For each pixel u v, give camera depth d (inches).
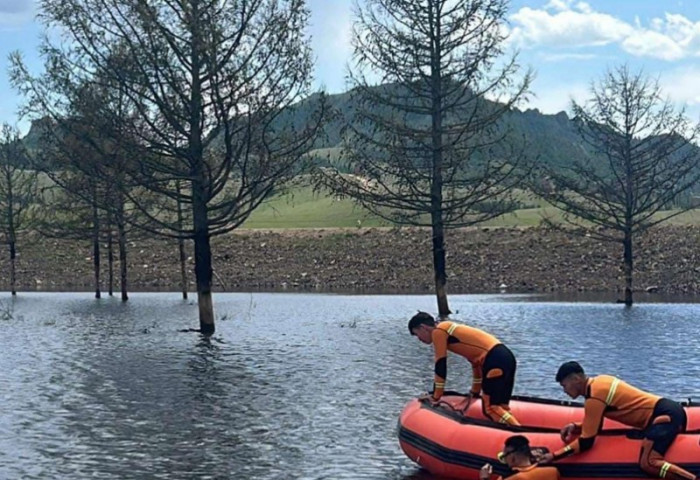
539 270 2181.3
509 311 1422.2
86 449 512.4
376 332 1118.4
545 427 465.4
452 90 1302.9
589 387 396.2
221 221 1149.1
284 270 2413.9
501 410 459.2
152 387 714.2
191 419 590.9
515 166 1311.5
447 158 1301.7
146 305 1648.6
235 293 2039.9
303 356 890.7
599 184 1566.2
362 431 551.5
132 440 532.7
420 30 1298.0
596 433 392.5
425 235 2509.8
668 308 1476.4
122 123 1057.5
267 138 1096.8
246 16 1059.3
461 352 470.6
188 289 2209.6
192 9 1044.5
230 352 927.0
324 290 2127.2
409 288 2139.5
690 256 2144.4
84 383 736.3
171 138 1104.8
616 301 1653.5
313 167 1152.8
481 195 1310.3
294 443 522.0
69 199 1544.0
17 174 2030.0
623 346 957.2
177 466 473.7
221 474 458.3
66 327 1211.2
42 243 2677.2
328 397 665.0
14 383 737.0
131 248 2630.4
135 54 1045.2
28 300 1818.4
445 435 433.1
